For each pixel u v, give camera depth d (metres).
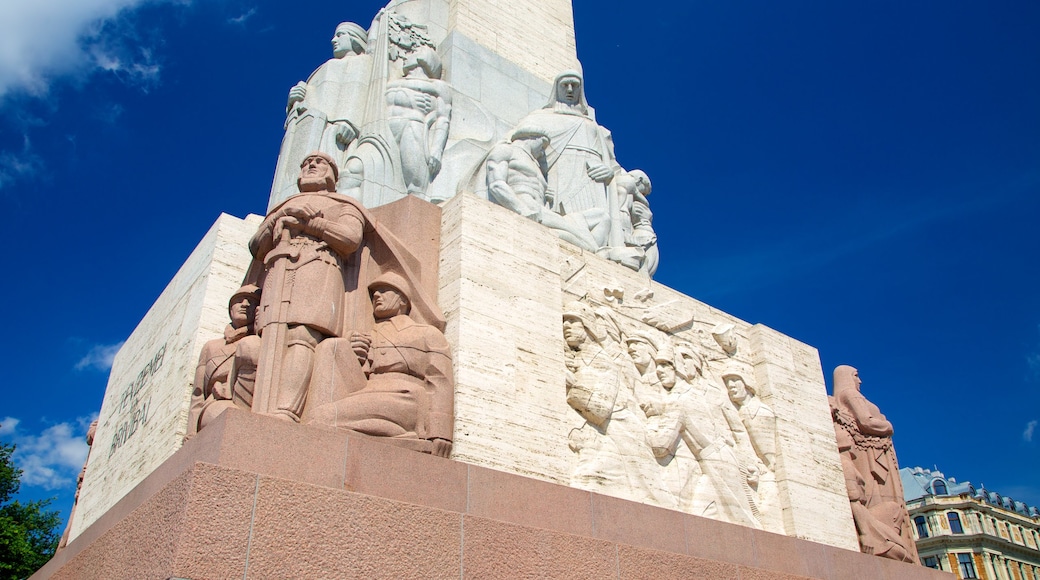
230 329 6.71
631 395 8.00
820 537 8.74
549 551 5.85
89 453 10.49
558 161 10.80
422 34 11.88
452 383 6.41
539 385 7.08
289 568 4.62
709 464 8.17
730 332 9.48
